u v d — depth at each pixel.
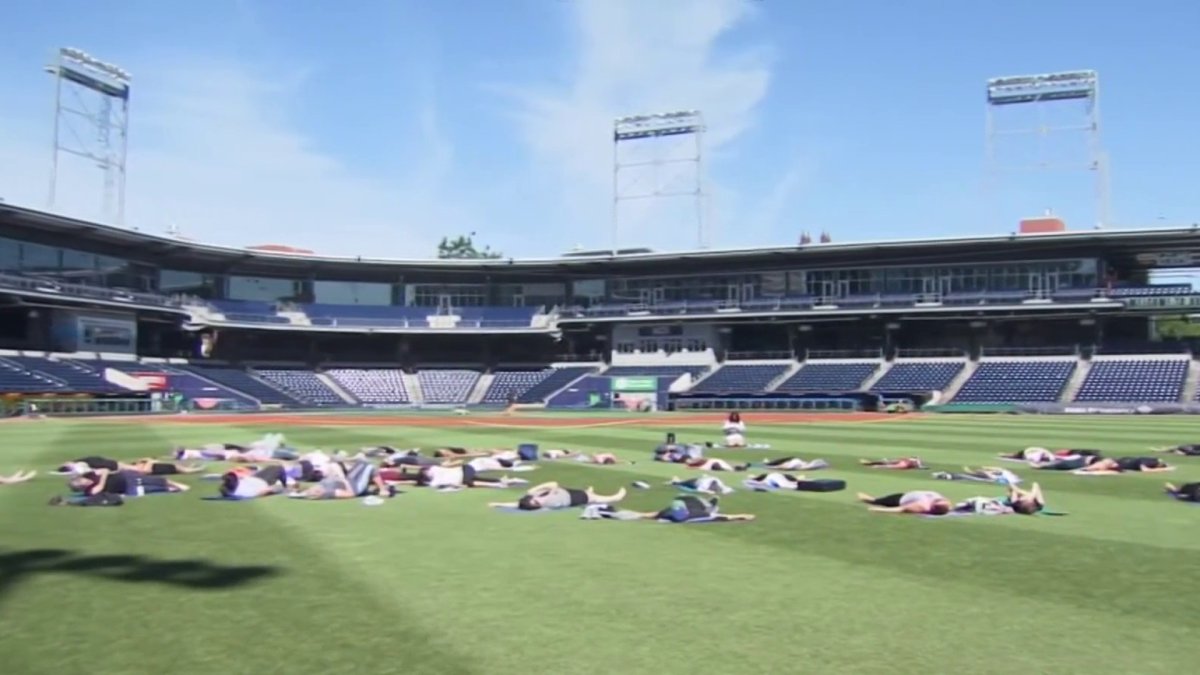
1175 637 7.13
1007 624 7.50
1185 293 62.72
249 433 35.31
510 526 12.40
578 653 6.73
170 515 13.40
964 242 65.25
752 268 76.75
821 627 7.41
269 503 14.71
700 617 7.72
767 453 25.19
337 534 11.77
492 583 8.98
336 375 77.62
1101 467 19.66
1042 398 60.16
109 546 10.92
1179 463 21.86
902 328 73.00
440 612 7.87
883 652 6.77
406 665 6.46
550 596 8.45
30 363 57.88
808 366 72.12
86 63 67.75
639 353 79.88
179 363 71.12
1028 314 66.12
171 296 72.12
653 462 22.23
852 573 9.40
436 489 16.50
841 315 70.44
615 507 14.14
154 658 6.63
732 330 78.12
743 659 6.60
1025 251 67.81
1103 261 66.75
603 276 81.38
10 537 11.54
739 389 70.19
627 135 81.50
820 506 14.24
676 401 70.12
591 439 31.80
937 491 16.38
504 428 40.09
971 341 71.06
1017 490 14.24
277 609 7.98
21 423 44.09
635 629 7.35
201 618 7.68
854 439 31.38
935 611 7.91
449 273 81.62
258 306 77.25
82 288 63.12
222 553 10.49
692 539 11.38
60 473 19.23
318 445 28.61
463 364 83.94
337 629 7.34
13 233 61.19
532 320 80.69
